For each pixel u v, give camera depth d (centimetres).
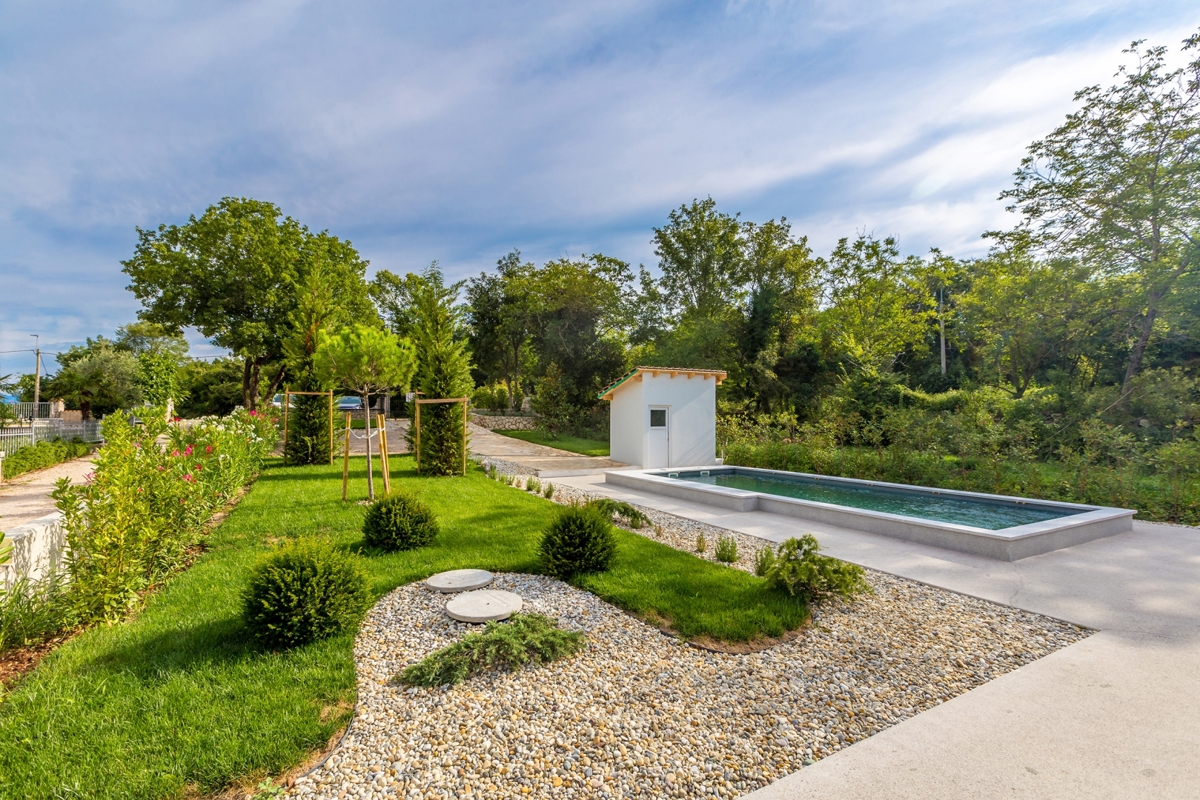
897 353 3164
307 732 262
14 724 264
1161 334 1588
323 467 1314
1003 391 1652
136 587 425
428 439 1199
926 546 653
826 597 455
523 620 376
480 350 3319
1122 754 253
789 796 226
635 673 331
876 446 1249
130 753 245
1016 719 284
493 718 281
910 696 309
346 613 376
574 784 232
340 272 2339
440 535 648
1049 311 1764
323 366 808
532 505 854
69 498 387
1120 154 1539
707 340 2709
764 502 888
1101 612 437
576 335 2989
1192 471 860
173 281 2128
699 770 243
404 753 252
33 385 3509
